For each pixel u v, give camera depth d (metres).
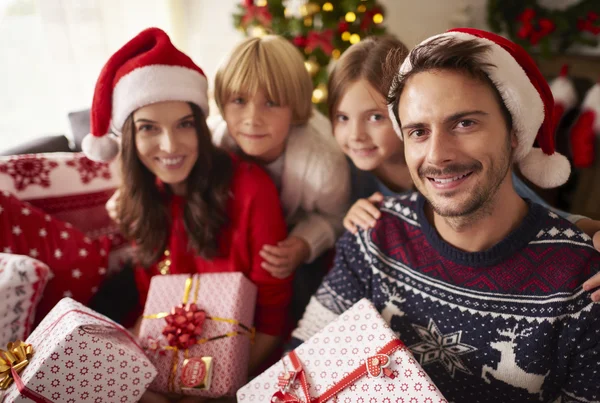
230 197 1.11
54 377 0.71
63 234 1.15
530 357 0.69
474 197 0.64
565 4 2.19
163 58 0.95
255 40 1.07
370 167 1.09
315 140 1.22
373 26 1.65
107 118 1.01
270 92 1.04
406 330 0.79
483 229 0.71
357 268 0.86
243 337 0.97
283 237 1.13
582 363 0.68
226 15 2.22
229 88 1.06
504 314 0.70
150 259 1.14
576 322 0.67
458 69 0.61
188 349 0.92
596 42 2.04
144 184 1.08
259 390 0.79
